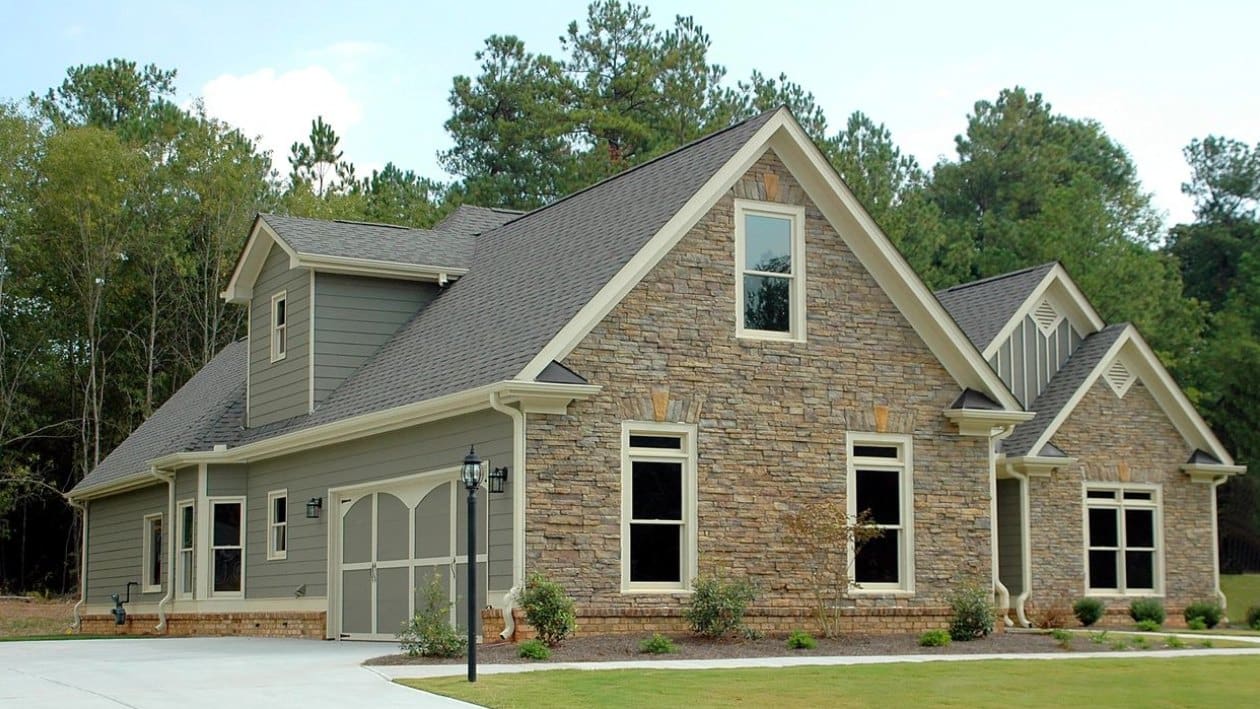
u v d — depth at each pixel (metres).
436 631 17.53
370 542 22.81
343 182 58.12
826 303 21.88
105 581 32.53
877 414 22.06
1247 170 66.25
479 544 19.73
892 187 54.03
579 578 19.20
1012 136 65.44
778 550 20.88
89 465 49.69
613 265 20.28
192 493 27.19
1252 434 46.72
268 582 25.81
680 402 20.34
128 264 49.94
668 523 20.14
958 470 22.72
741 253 21.23
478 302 23.59
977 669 16.19
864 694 13.73
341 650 19.84
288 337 26.06
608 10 60.72
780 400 21.25
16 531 51.06
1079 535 28.31
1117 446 29.05
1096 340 29.88
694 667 16.05
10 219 46.41
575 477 19.34
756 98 54.78
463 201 57.22
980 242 60.50
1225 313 52.09
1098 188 58.19
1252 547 48.12
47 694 13.77
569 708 12.40
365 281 25.61
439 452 20.89
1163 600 29.03
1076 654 18.92
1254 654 18.97
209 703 12.80
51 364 49.38
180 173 49.19
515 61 62.16
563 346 19.31
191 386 35.78
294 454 25.23
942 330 22.48
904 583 22.02
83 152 46.81
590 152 56.19
